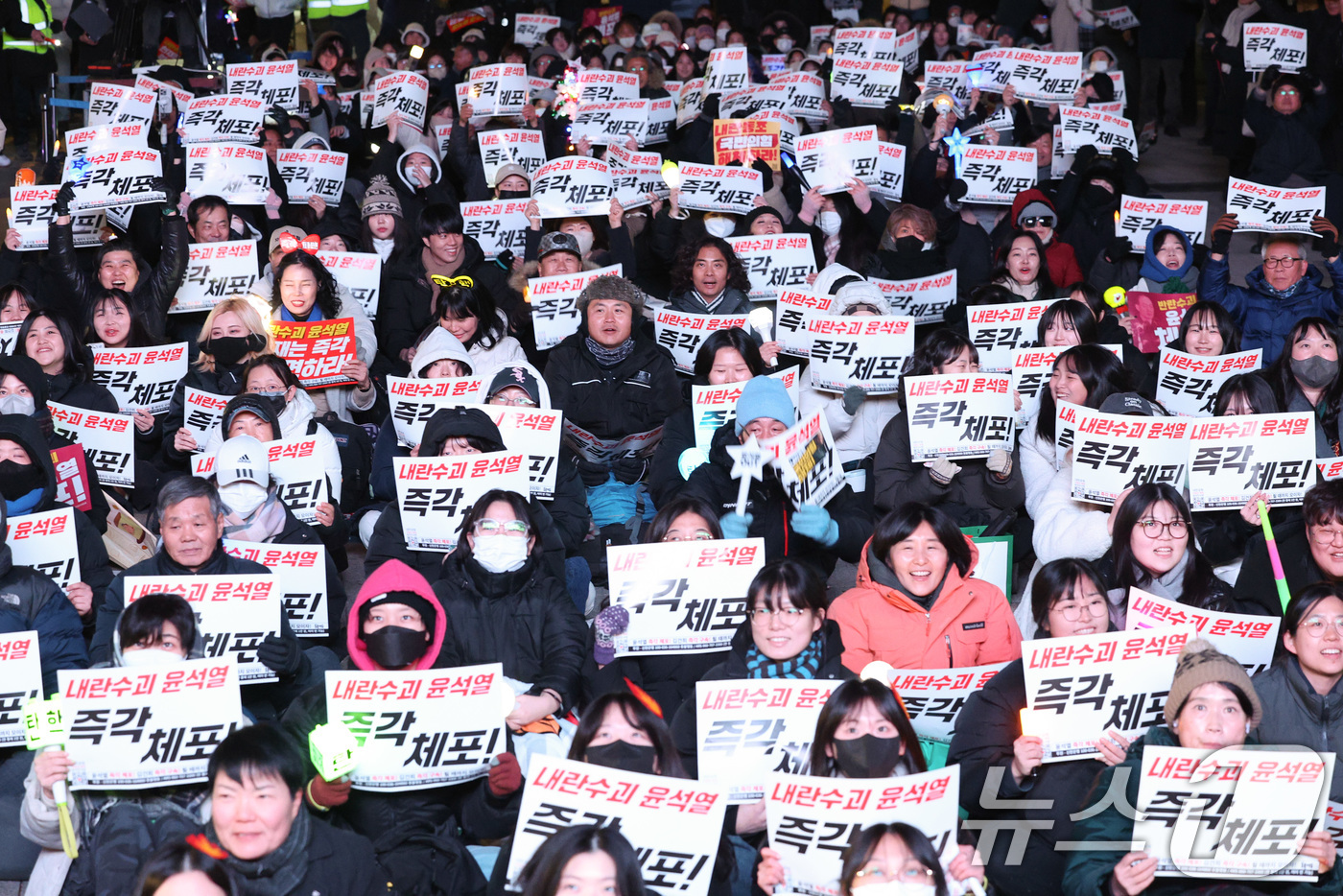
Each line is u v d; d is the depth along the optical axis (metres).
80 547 6.35
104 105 12.09
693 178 10.58
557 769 4.04
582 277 9.03
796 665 5.08
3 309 8.60
